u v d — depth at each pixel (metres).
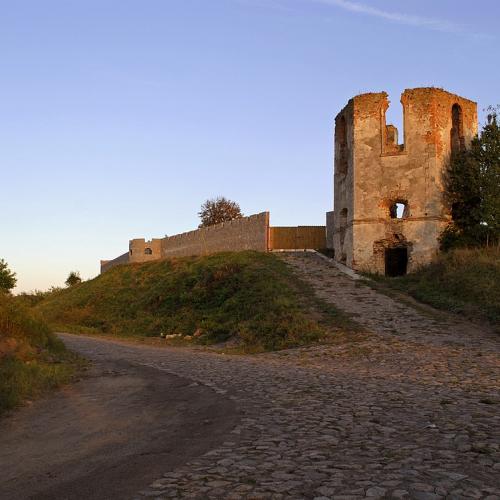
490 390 10.66
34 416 10.49
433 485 5.41
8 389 11.93
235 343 23.80
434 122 31.47
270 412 9.07
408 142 31.78
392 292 27.27
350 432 7.57
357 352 17.38
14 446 8.35
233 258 38.56
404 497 5.12
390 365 14.97
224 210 73.31
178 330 29.55
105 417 10.06
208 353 21.28
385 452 6.56
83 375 15.59
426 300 25.19
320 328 21.66
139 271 48.31
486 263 26.25
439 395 10.16
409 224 31.33
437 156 31.44
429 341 18.33
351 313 23.48
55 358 18.22
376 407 9.15
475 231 30.66
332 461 6.24
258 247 41.56
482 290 23.86
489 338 18.70
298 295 27.42
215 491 5.39
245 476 5.79
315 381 12.32
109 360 19.25
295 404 9.68
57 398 12.30
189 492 5.38
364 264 32.03
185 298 33.81
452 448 6.68
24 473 6.76
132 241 56.00
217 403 10.23
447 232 31.23
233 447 6.99
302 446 6.92
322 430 7.71
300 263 35.41
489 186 30.41
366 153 32.56
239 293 30.52
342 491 5.27
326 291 28.02
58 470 6.76
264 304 27.14
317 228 41.06
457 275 26.25
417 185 31.36
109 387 13.54
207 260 41.56
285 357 18.16
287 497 5.19
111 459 7.04
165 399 11.40
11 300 20.44
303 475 5.77
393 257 33.69
